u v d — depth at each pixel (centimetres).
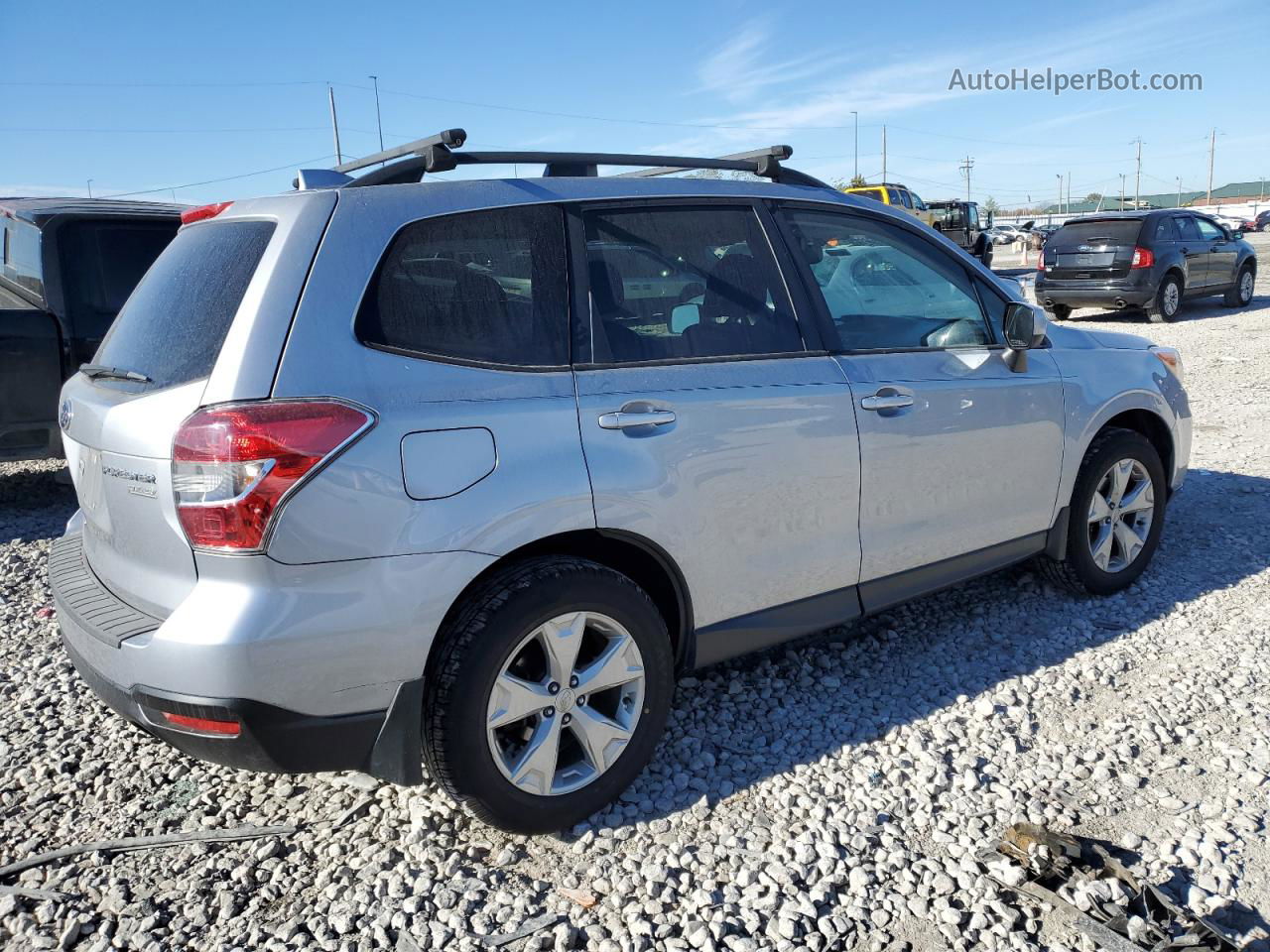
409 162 296
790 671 400
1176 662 392
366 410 257
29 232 654
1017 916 251
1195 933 236
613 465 295
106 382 296
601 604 292
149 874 284
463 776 273
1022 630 430
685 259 332
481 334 285
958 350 395
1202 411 895
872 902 261
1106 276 1558
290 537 246
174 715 252
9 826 310
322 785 328
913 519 376
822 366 351
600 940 251
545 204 309
